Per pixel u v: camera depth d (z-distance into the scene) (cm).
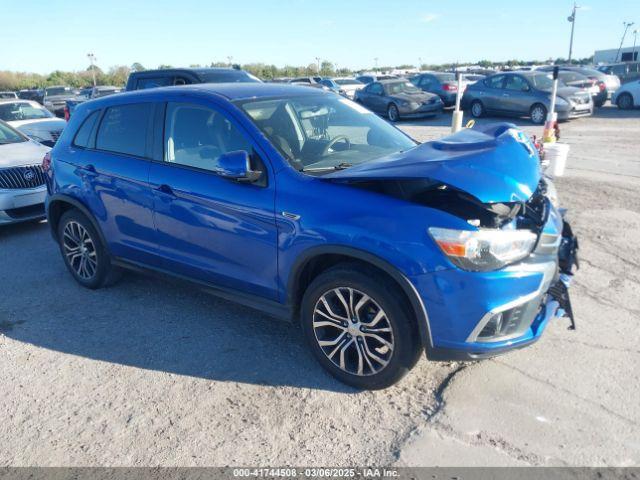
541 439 282
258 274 363
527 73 1694
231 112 376
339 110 438
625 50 4753
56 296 494
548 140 737
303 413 313
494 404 311
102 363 377
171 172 402
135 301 475
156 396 336
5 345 407
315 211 322
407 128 1686
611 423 291
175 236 407
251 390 338
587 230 596
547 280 303
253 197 350
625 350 361
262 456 281
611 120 1619
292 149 362
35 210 695
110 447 293
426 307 292
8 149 732
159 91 430
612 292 446
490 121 1734
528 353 361
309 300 338
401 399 322
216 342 398
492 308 285
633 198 718
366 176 308
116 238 459
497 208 319
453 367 350
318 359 348
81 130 484
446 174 289
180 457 283
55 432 307
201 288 410
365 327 321
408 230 291
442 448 279
